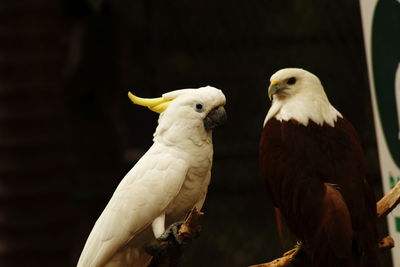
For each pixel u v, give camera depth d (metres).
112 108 13.82
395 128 6.52
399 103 6.43
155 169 6.31
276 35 13.52
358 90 12.73
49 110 13.10
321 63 13.06
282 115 6.53
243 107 13.49
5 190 12.87
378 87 6.75
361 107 12.66
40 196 12.98
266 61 13.48
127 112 14.07
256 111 13.47
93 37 13.73
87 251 6.41
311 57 13.17
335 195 5.95
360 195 6.02
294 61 13.27
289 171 6.25
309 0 13.45
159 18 13.98
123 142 13.87
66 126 13.40
